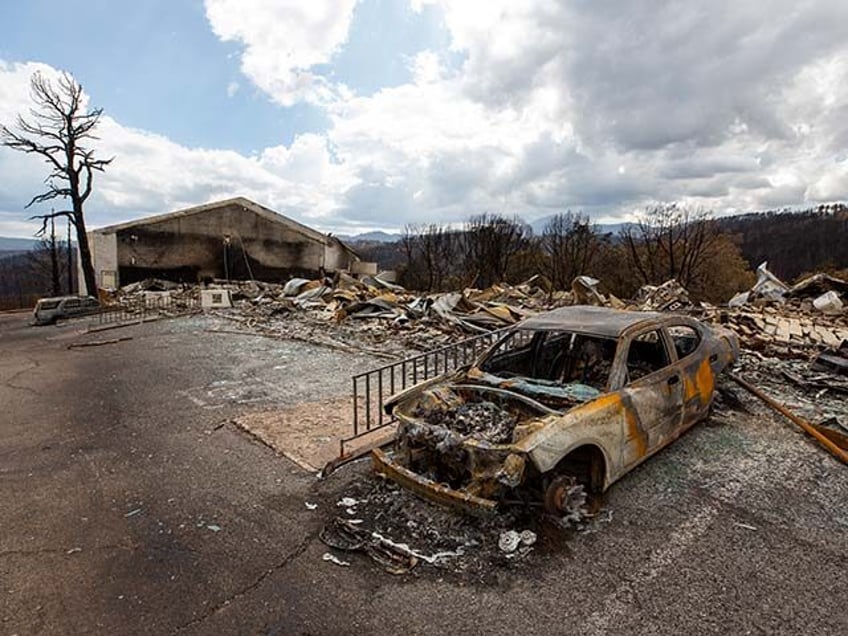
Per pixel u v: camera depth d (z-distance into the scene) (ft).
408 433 13.84
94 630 9.29
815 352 29.63
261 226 102.27
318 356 35.19
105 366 33.81
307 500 14.24
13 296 142.20
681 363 16.60
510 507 12.66
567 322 16.49
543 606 9.76
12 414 23.29
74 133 83.15
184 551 11.85
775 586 10.28
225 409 23.20
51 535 12.62
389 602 9.93
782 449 17.03
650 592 10.13
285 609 9.79
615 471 13.44
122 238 88.38
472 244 150.71
